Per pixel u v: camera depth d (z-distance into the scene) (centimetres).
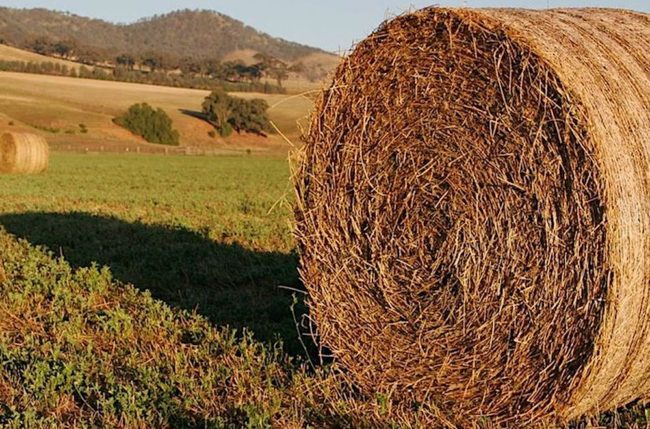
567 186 541
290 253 1302
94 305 927
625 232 517
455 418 611
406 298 644
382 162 659
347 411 619
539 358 566
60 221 1633
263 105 9944
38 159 3344
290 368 714
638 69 562
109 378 667
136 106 9225
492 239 590
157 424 595
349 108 678
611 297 519
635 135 534
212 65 19562
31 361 701
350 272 677
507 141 578
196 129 9712
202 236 1458
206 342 781
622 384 561
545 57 541
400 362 645
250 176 3534
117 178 3198
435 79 622
